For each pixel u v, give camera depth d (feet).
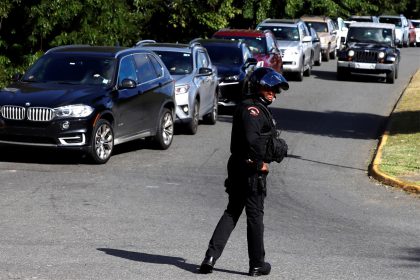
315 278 62.59
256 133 60.29
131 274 62.08
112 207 87.04
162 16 248.11
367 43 270.05
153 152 128.57
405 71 310.86
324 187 104.83
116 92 118.11
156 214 84.38
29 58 185.68
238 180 61.72
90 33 189.57
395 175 108.99
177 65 152.05
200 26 256.52
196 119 150.51
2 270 62.23
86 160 117.39
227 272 63.62
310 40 265.34
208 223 80.94
